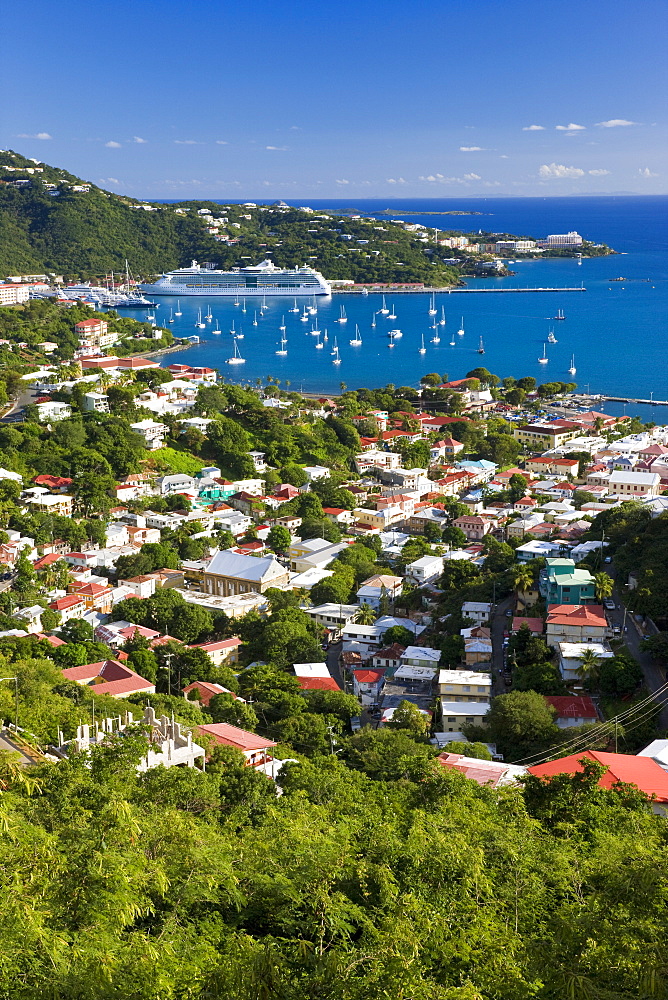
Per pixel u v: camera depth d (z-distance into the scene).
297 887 61.62
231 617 194.75
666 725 127.06
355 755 122.88
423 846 66.94
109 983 48.00
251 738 119.50
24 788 80.81
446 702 144.12
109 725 112.00
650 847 65.25
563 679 143.62
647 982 47.25
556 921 53.88
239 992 49.53
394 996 47.97
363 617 187.62
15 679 117.56
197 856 65.25
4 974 46.62
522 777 91.06
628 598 165.88
